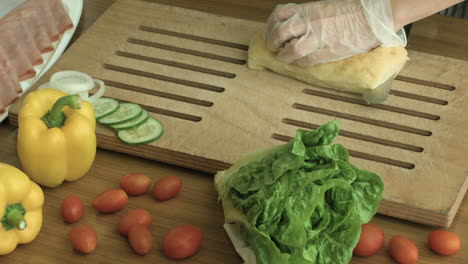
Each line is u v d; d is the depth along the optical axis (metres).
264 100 1.19
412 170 1.09
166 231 1.03
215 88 1.21
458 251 1.02
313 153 0.98
